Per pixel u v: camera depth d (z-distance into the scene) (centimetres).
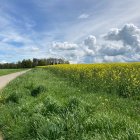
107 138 531
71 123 617
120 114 714
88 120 627
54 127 586
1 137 666
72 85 1470
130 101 938
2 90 1495
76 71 1973
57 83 1598
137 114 746
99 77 1401
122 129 579
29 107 846
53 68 3812
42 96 1046
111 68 1878
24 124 674
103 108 798
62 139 549
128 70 1527
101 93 1125
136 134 508
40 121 644
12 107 895
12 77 3019
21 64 12512
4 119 762
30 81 1752
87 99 973
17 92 1074
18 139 625
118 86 1147
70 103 781
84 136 559
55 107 755
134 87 1066
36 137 586
